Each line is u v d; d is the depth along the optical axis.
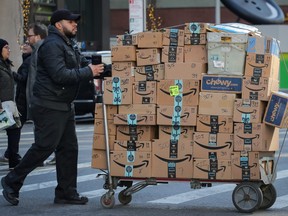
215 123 9.48
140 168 9.75
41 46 9.88
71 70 9.73
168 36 9.56
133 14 20.50
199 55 9.52
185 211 9.77
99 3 47.75
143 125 9.69
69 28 9.91
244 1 39.34
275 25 34.72
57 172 10.37
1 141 19.47
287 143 17.78
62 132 10.05
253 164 9.42
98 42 47.91
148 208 10.02
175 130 9.62
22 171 10.20
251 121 9.39
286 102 9.27
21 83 13.55
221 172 9.51
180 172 9.62
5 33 31.20
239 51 9.40
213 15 54.12
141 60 9.63
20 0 31.86
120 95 9.70
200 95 9.48
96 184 12.12
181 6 54.56
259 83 9.36
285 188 11.62
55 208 10.07
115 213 9.66
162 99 9.60
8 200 10.24
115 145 9.81
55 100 9.88
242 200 9.57
